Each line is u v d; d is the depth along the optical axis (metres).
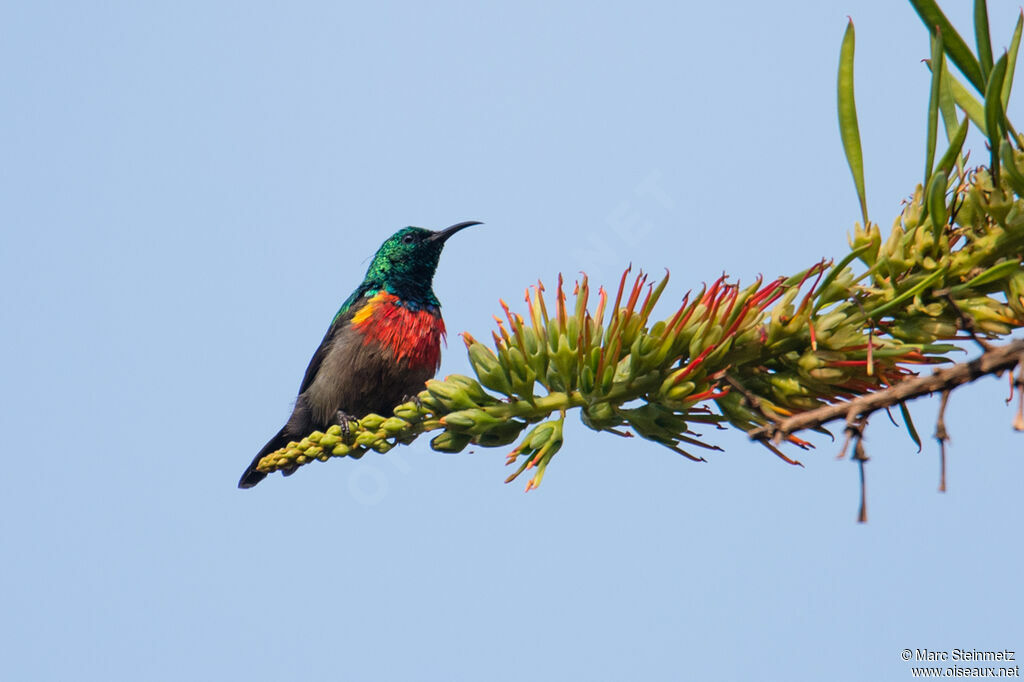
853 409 4.52
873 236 5.83
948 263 5.62
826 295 5.76
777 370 5.96
